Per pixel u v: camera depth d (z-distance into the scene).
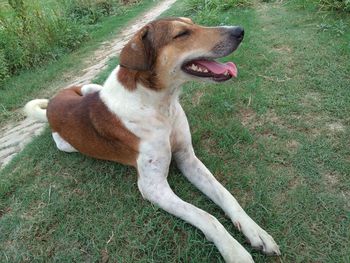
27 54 1.95
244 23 1.62
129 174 0.88
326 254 0.64
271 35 1.43
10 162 1.04
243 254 0.64
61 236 0.77
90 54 2.01
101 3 3.07
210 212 0.75
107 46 2.12
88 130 0.86
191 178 0.80
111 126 0.80
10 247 0.77
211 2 1.99
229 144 0.91
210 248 0.68
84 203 0.83
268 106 1.02
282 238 0.68
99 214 0.80
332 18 1.47
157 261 0.69
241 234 0.70
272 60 1.24
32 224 0.80
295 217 0.71
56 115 0.95
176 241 0.71
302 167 0.81
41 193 0.89
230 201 0.72
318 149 0.85
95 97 0.85
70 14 2.86
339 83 1.06
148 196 0.76
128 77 0.76
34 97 1.54
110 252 0.72
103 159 0.92
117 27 2.55
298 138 0.89
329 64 1.15
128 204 0.80
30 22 2.06
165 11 2.55
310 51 1.25
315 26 1.44
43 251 0.75
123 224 0.76
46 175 0.94
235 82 1.17
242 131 0.94
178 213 0.72
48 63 1.98
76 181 0.90
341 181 0.77
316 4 1.61
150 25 0.73
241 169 0.84
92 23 2.89
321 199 0.73
